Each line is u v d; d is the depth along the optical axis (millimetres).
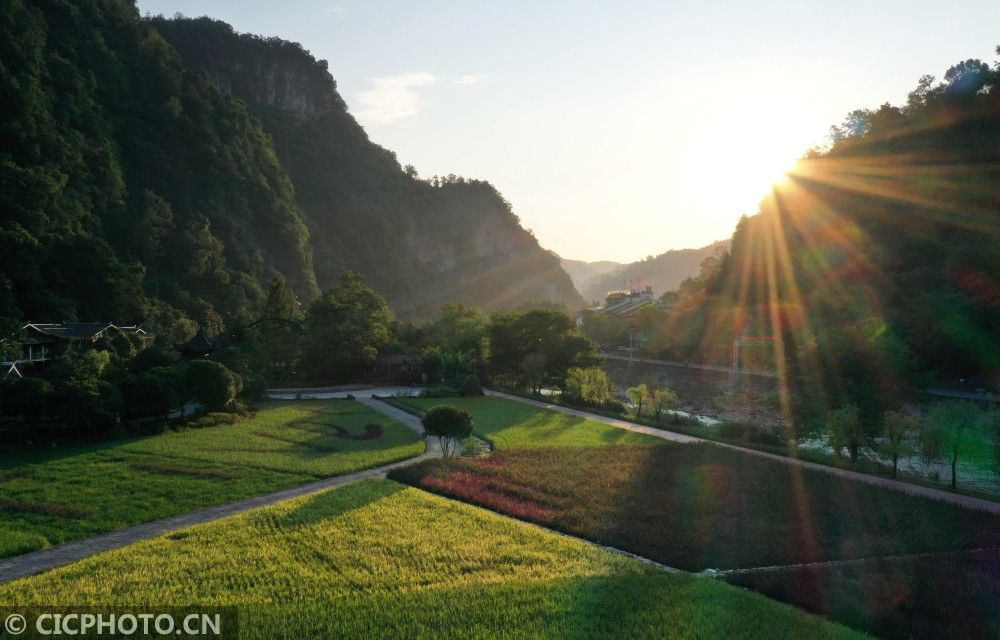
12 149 98062
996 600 20297
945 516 29266
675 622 17828
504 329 86500
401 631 16922
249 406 63531
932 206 84562
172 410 53250
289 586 20172
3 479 32969
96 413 43250
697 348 111250
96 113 126812
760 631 17438
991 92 88062
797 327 84438
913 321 70875
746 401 76562
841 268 89562
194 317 116812
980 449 36875
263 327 88000
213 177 149750
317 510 27969
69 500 29594
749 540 25719
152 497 30344
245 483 33156
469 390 76750
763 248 107750
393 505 29109
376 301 107938
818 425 45625
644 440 47781
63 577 20625
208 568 21531
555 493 31859
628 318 144625
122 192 123500
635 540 25406
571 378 71188
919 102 101938
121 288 92750
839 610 19469
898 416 40188
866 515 29156
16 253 81000
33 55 108438
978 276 71438
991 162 85062
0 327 61656
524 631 17078
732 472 36688
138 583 20172
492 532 25750
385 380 89938
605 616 18156
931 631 18234
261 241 161750
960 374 70062
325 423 54031
